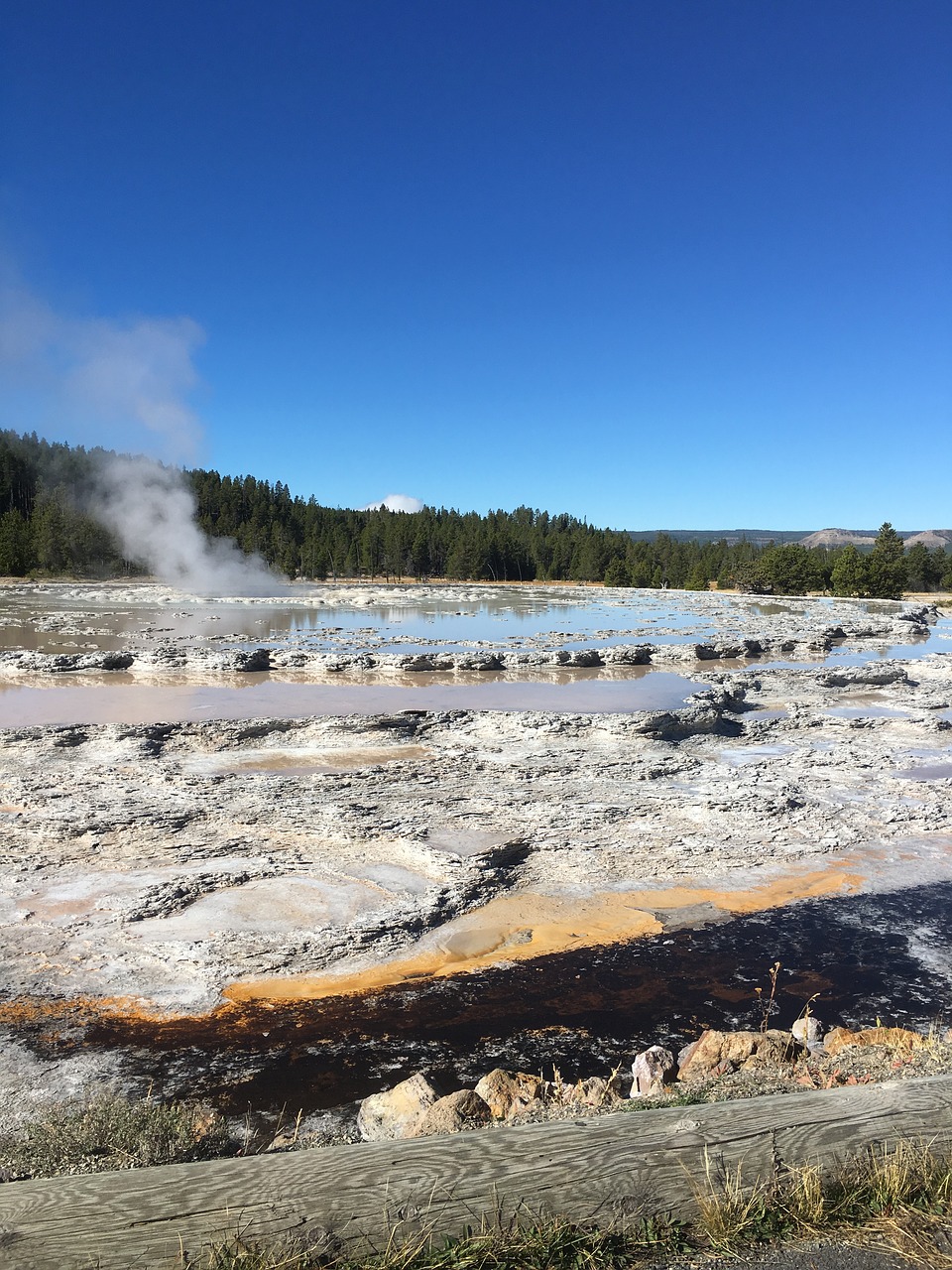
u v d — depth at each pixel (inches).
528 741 1151.6
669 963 597.6
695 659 2023.9
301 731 1151.0
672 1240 185.0
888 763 1116.5
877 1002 552.1
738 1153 196.5
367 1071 461.4
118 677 1708.9
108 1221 170.7
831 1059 390.0
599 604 3818.9
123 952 576.1
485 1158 189.5
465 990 553.3
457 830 797.9
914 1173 199.6
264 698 1487.5
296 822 805.2
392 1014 522.0
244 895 662.5
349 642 2285.9
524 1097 374.9
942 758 1164.5
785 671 1780.3
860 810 918.4
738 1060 398.3
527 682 1715.1
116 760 1013.8
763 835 831.1
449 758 1053.8
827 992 563.2
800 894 719.7
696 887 727.1
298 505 7475.4
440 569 6692.9
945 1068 356.8
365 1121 382.3
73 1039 485.1
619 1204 187.6
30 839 757.3
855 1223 189.8
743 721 1334.9
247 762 1049.5
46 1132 359.6
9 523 5004.9
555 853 773.3
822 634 2385.6
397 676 1769.2
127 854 731.4
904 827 877.2
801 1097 210.7
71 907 634.8
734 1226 185.3
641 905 690.2
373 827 788.0
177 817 799.7
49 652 1988.2
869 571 4345.5
